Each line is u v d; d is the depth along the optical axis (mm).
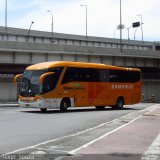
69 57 61688
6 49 54688
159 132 17062
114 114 30594
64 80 32219
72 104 32812
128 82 38844
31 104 31000
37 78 31047
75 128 19797
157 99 87000
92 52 63312
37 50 57375
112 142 13852
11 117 26484
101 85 35719
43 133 17312
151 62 74438
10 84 65125
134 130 17891
